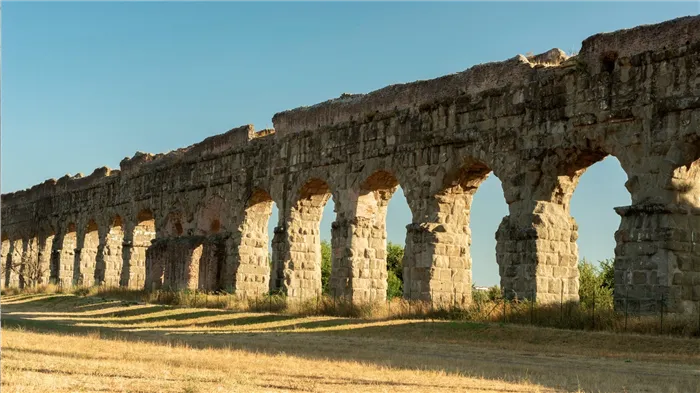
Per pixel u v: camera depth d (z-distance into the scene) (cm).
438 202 4422
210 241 5994
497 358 2680
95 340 2797
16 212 9562
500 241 4047
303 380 1889
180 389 1669
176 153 6800
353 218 4894
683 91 3462
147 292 6262
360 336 3544
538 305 3659
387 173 4812
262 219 5931
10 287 8581
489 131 4184
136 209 7244
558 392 1827
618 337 3058
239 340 3259
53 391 1572
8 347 2348
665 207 3425
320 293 5394
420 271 4394
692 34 3462
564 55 4100
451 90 4425
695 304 3431
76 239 8419
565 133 3859
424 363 2405
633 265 3494
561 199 3978
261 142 5753
